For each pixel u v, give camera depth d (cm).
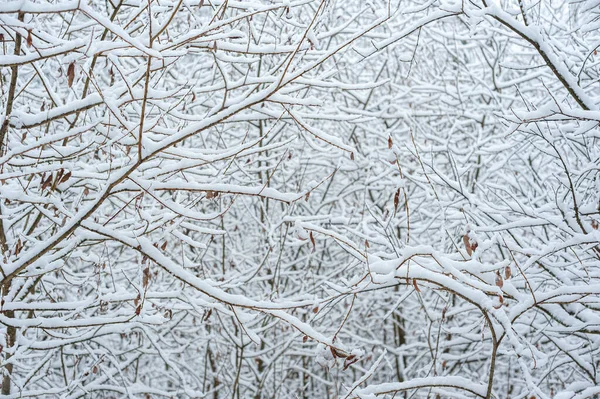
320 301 325
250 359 771
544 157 700
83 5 242
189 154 318
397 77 868
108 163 404
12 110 333
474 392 336
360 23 812
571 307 425
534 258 387
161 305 457
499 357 732
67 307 393
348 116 426
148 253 313
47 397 671
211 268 848
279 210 862
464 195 497
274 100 319
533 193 674
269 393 836
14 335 456
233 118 412
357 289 331
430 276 315
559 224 427
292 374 974
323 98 773
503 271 374
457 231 646
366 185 736
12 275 312
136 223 377
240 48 336
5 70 442
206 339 753
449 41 856
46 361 514
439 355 607
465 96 738
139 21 388
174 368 534
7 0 240
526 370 316
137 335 610
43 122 329
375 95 882
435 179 512
